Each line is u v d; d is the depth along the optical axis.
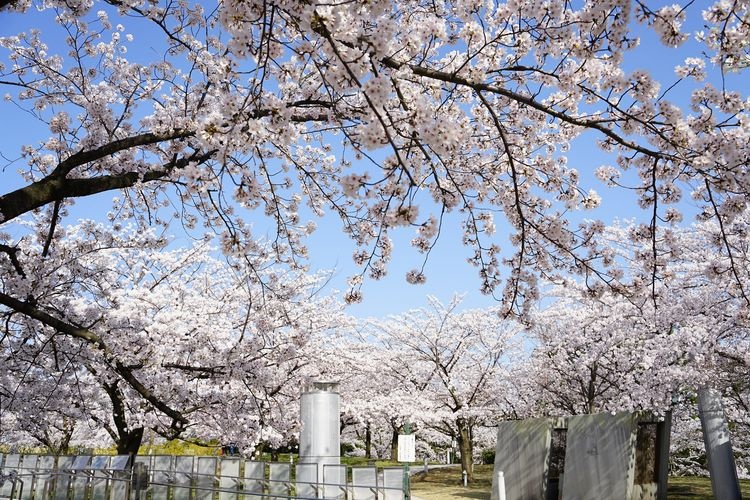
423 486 19.88
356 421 23.00
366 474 9.63
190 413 11.61
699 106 4.68
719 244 6.44
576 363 14.91
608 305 13.55
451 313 22.81
